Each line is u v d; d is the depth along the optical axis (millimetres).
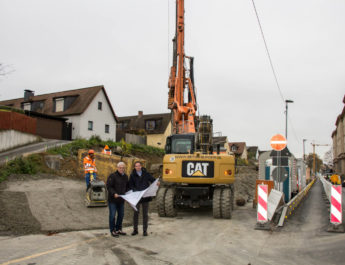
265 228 8930
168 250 6527
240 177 31656
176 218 10805
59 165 18344
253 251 6625
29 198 10727
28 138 25828
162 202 10852
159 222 9953
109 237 7480
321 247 6973
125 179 7777
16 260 5539
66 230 8000
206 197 11539
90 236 7492
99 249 6398
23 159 16500
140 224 9500
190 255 6191
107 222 9125
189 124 16391
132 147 30969
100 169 16203
